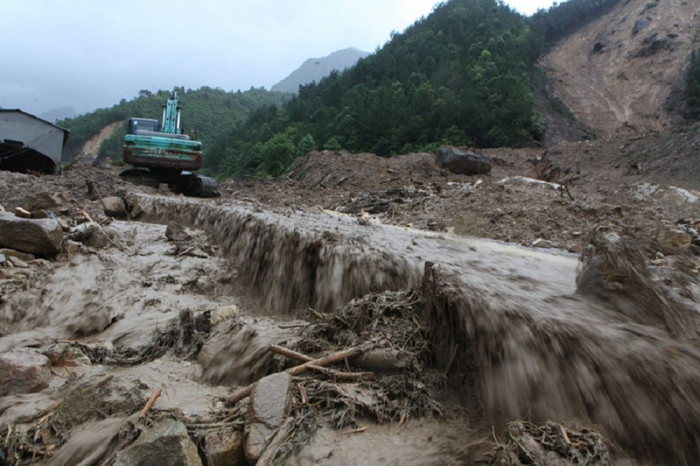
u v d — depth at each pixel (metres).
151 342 5.43
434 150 52.00
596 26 94.38
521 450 2.69
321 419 3.42
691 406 2.89
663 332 3.62
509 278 5.62
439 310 4.25
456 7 105.25
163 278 7.96
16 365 4.19
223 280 8.52
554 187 17.02
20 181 15.64
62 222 9.64
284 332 4.95
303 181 29.02
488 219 11.98
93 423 3.66
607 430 3.02
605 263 4.47
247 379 4.40
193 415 3.58
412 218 13.15
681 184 21.52
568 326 3.57
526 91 61.16
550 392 3.32
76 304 6.75
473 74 68.12
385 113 66.06
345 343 4.31
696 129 27.36
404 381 3.77
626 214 11.70
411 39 100.62
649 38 78.00
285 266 7.57
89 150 158.88
